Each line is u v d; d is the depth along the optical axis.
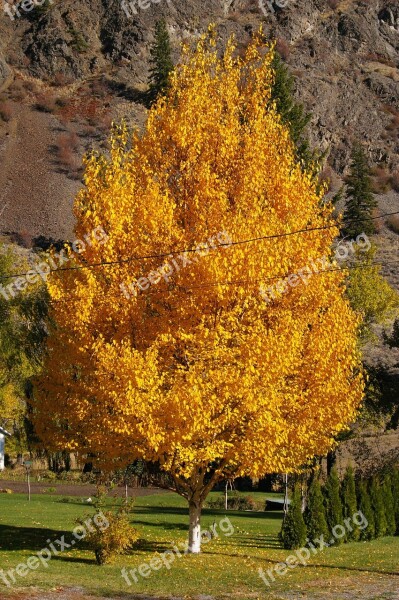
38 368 33.22
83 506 31.31
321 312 17.27
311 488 21.95
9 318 34.28
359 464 37.41
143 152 18.12
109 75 124.88
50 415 17.38
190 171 17.73
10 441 46.44
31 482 44.25
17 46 129.62
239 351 15.65
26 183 95.25
